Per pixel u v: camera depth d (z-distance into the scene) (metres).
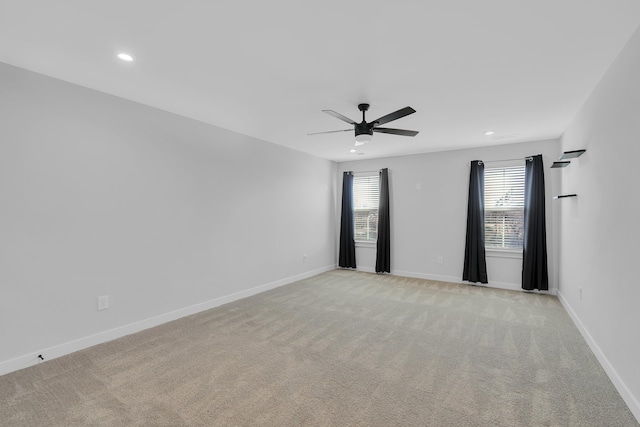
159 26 1.93
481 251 5.22
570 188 3.88
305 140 4.88
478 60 2.35
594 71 2.52
